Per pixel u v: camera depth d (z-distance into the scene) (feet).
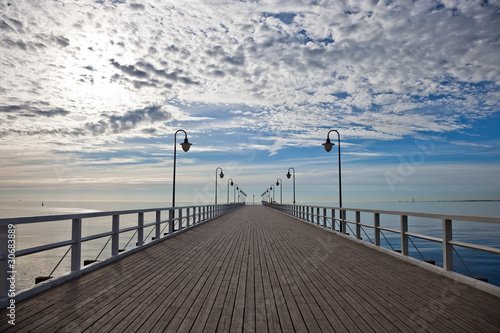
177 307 15.39
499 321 13.35
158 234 40.65
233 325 13.28
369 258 28.89
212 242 40.37
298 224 71.26
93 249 109.50
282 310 15.12
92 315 14.01
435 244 122.31
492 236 147.54
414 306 15.38
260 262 27.14
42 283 17.87
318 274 22.58
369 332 12.50
